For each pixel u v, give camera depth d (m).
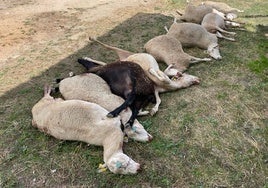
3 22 3.10
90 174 1.54
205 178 1.51
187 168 1.56
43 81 2.24
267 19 3.08
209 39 2.50
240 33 2.83
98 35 2.84
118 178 1.51
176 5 3.47
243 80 2.17
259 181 1.50
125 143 1.69
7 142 1.75
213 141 1.70
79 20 3.15
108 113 1.67
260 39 2.71
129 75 1.91
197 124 1.81
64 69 2.36
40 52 2.60
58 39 2.80
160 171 1.54
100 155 1.63
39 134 1.78
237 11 3.21
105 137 1.59
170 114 1.89
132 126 1.70
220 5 3.24
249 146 1.68
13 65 2.44
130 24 3.04
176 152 1.64
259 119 1.85
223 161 1.59
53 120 1.68
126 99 1.81
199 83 2.14
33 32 2.92
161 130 1.78
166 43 2.36
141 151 1.65
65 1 3.61
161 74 1.99
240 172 1.54
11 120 1.90
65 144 1.71
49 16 3.24
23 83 2.22
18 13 3.30
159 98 1.97
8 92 2.14
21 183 1.53
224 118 1.85
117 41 2.73
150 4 3.50
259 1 3.51
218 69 2.29
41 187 1.51
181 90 2.08
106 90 1.89
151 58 2.09
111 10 3.36
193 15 2.99
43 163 1.62
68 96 1.88
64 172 1.57
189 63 2.31
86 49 2.62
